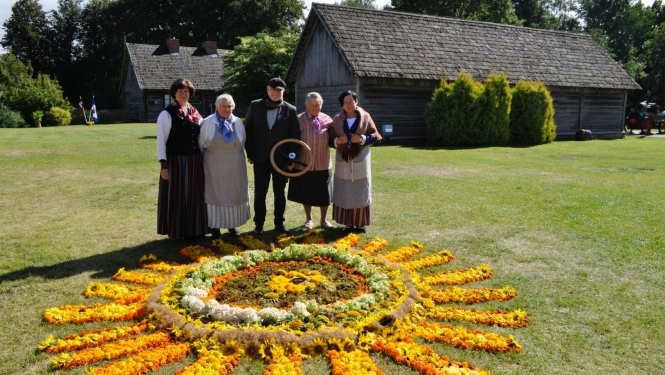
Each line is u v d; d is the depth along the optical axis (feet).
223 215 19.47
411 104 64.39
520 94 63.46
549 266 17.16
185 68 126.21
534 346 11.80
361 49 61.72
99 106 160.56
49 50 179.11
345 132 19.95
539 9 177.88
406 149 53.78
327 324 11.96
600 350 11.69
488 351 11.50
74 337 11.89
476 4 142.82
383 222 22.52
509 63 71.36
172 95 18.62
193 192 18.92
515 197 28.07
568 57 78.23
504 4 144.56
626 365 11.09
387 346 11.26
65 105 112.78
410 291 13.93
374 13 68.08
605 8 199.11
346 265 16.28
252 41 77.41
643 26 191.52
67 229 21.31
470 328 12.68
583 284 15.58
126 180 32.99
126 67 133.28
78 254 18.07
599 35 172.04
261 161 20.24
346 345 11.22
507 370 10.80
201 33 171.42
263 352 10.99
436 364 10.70
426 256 17.75
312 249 17.24
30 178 33.65
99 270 16.49
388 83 61.57
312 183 20.74
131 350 11.21
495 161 43.86
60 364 10.75
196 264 16.15
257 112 19.94
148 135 71.77
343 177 20.20
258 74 75.82
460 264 17.30
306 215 21.75
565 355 11.43
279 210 20.93
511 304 14.07
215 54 133.90
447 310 13.37
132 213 24.17
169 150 18.60
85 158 43.68
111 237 20.21
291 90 81.56
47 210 24.72
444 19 73.41
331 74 65.16
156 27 173.58
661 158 47.14
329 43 64.95
